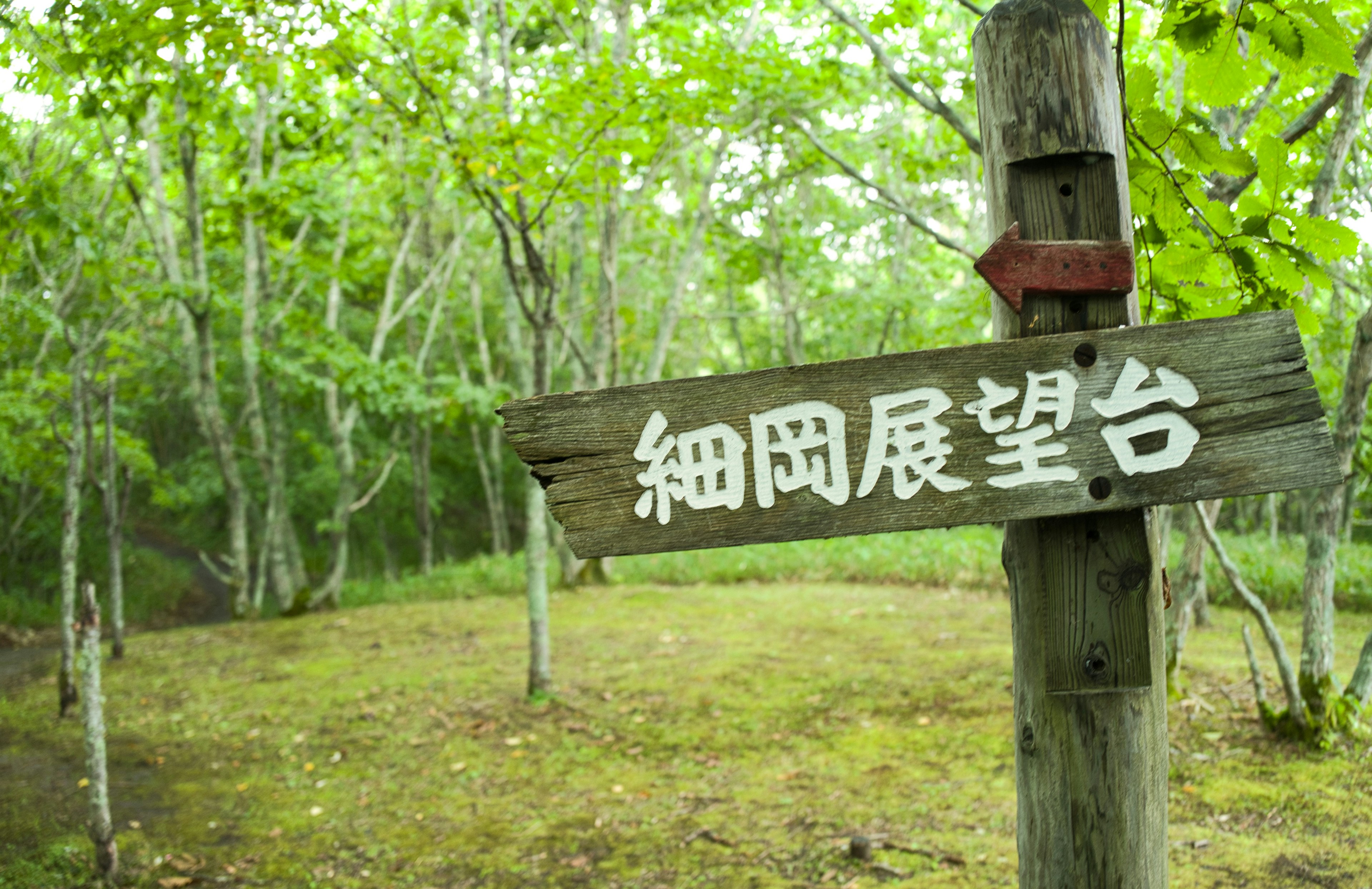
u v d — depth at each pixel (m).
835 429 1.47
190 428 21.06
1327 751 4.41
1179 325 1.40
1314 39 1.73
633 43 9.72
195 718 6.75
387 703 6.84
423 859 4.22
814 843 4.05
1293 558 9.22
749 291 19.69
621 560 12.88
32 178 4.95
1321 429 1.36
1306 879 3.26
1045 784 1.53
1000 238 1.50
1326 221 1.82
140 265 11.24
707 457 1.50
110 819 4.08
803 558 11.95
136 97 4.82
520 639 8.98
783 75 6.77
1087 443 1.41
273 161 11.16
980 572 10.46
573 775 5.23
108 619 15.34
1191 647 6.71
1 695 7.93
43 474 12.94
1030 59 1.53
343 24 5.51
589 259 14.54
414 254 15.54
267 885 4.02
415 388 11.14
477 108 6.35
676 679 7.02
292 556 13.24
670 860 4.03
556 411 1.55
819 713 5.97
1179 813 3.97
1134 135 1.90
